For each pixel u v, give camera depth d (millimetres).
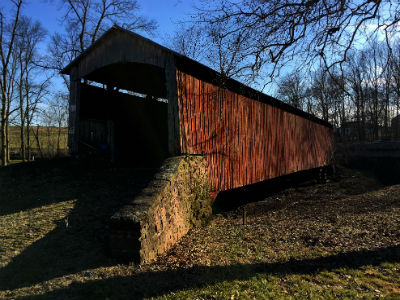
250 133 11031
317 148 19094
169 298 3648
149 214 4977
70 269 4473
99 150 11508
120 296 3709
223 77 6160
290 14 4773
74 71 10461
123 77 11875
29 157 22953
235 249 5637
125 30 8734
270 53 5227
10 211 7430
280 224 7965
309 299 3623
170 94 7812
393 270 4535
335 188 18250
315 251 5488
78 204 7492
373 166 24391
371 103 29422
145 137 14297
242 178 10391
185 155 7438
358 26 4555
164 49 7984
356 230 6832
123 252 4773
